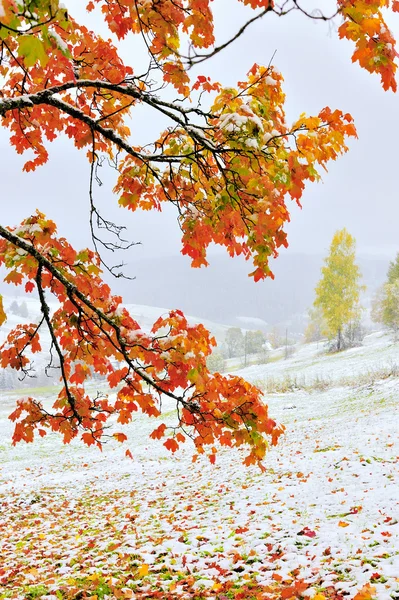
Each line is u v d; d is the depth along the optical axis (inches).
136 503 410.9
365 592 146.1
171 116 129.8
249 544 229.8
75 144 154.5
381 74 84.0
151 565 219.0
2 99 118.0
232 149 108.9
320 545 211.5
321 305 2032.5
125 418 164.1
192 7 105.7
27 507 450.3
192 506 351.3
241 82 118.8
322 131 101.6
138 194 144.9
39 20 74.5
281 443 642.8
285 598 156.0
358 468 370.9
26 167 170.1
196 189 153.1
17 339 154.6
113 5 116.3
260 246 124.7
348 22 78.3
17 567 250.2
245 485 396.5
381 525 227.0
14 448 956.6
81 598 187.3
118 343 145.5
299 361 2245.3
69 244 143.9
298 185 106.3
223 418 146.9
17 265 132.0
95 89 153.3
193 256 144.7
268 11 73.0
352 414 815.1
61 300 146.4
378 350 1804.9
